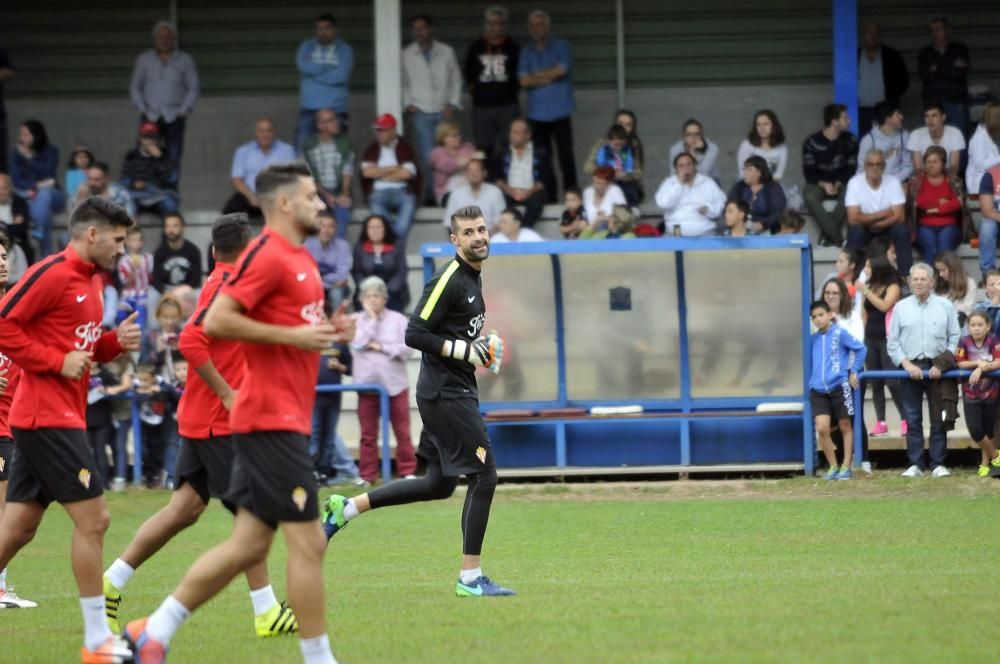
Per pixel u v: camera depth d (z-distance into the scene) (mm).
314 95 48750
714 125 53438
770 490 35562
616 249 37219
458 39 53875
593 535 29312
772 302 38969
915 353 36250
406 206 47219
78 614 21156
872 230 44375
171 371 38344
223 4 54281
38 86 54531
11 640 18641
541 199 47344
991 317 36500
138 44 54438
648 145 53594
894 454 40250
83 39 54438
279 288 15414
